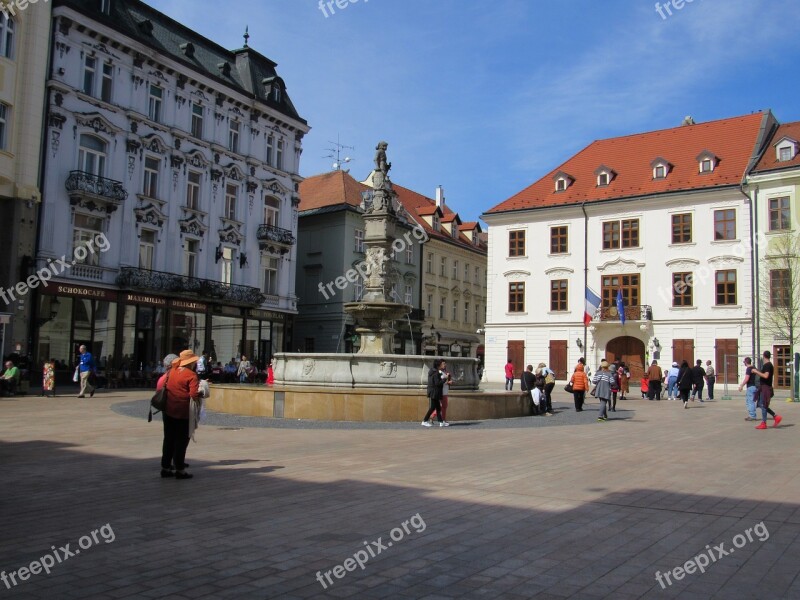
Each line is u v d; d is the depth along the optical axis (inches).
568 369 1930.4
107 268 1391.5
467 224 2829.7
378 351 893.2
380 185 913.5
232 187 1729.8
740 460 463.5
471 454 482.3
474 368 922.1
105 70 1411.2
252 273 1772.9
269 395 753.6
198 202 1621.6
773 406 1111.0
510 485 364.2
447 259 2578.7
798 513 302.8
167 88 1539.1
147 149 1491.1
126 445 503.5
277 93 1843.0
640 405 1132.5
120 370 1403.8
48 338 1286.9
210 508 303.0
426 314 2431.1
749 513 302.4
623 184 1930.4
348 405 719.7
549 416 850.1
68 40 1323.8
